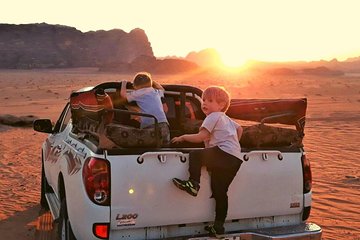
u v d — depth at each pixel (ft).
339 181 30.73
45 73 523.70
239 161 13.94
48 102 110.83
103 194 13.00
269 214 14.97
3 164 36.37
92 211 13.05
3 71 588.50
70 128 18.38
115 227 13.10
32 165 36.09
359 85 218.38
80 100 15.74
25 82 265.54
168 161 13.52
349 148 43.83
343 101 109.19
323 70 572.51
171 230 13.82
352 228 21.67
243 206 14.53
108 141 13.21
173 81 293.23
